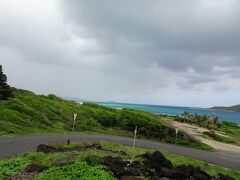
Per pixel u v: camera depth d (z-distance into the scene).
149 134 47.22
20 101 46.88
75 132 41.69
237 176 23.81
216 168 25.55
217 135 56.12
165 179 17.00
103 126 49.47
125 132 47.75
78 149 21.44
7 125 35.66
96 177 14.58
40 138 31.78
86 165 15.77
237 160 33.81
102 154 19.55
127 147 29.06
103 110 58.53
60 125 43.66
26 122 39.66
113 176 15.43
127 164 17.27
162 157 18.95
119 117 51.91
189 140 46.72
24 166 16.72
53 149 21.44
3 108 41.41
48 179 14.41
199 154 34.88
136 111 64.31
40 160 17.91
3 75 48.94
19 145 26.36
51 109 48.69
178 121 68.94
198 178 18.19
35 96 57.12
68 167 15.58
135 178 15.52
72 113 50.53
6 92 47.56
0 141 27.95
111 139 37.31
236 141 54.12
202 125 66.38
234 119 199.38
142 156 19.97
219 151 41.62
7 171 16.00
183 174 17.64
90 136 38.16
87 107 58.12
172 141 45.28
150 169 17.59
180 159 26.30
